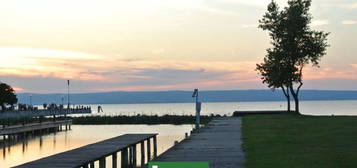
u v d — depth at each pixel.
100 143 35.66
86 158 26.58
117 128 89.31
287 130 41.34
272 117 63.16
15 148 56.56
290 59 73.19
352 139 32.47
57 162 25.02
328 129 40.62
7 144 61.66
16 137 70.56
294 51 72.38
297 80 73.50
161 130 81.06
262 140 33.25
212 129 45.62
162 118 104.38
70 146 57.16
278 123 50.44
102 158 28.56
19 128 67.56
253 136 36.84
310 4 72.38
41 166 23.61
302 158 23.69
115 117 105.88
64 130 85.69
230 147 30.12
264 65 74.25
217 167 21.70
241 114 77.81
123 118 105.56
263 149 28.17
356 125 44.06
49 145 59.06
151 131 78.44
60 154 28.58
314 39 72.62
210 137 37.31
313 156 24.23
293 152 26.23
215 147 30.22
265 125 48.03
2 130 62.88
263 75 74.62
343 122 48.38
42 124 76.75
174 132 75.19
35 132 76.31
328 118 57.38
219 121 59.28
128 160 37.00
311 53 72.62
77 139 66.25
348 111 156.88
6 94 114.00
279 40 73.38
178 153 27.22
